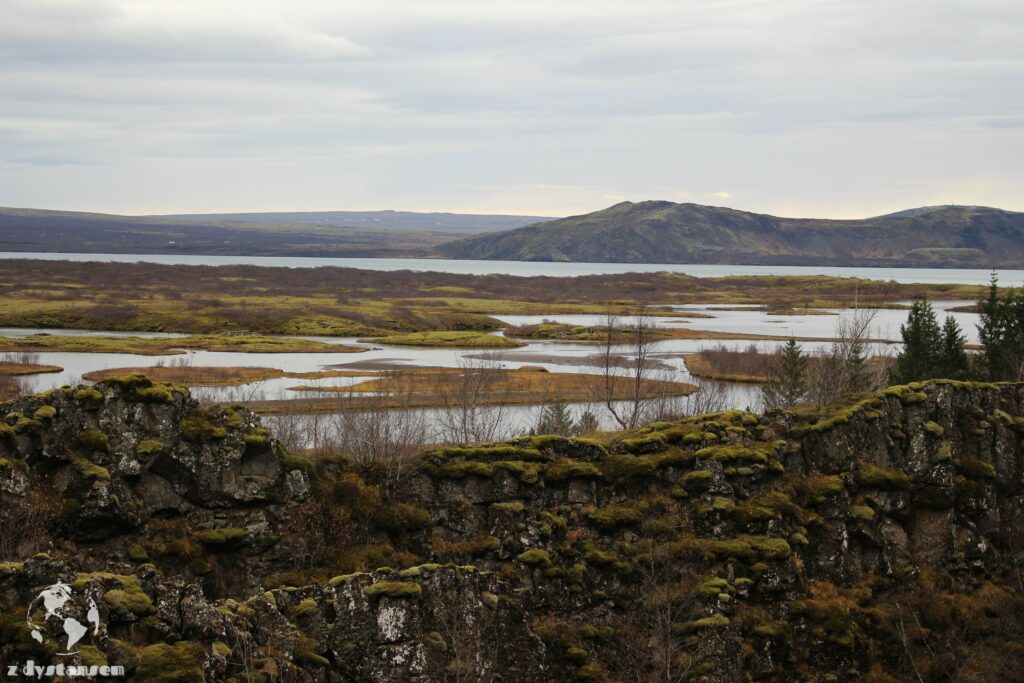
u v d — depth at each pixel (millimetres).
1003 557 53219
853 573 48750
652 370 162375
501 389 134625
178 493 43656
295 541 44406
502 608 40719
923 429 53562
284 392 134375
